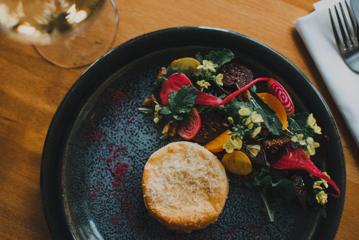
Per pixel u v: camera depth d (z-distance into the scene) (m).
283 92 0.39
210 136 0.39
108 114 0.39
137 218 0.38
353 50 0.40
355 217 0.38
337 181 0.37
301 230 0.37
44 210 0.36
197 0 0.42
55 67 0.41
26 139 0.39
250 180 0.38
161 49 0.40
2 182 0.38
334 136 0.38
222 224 0.38
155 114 0.39
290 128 0.38
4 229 0.37
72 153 0.38
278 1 0.43
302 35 0.41
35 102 0.40
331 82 0.40
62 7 0.37
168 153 0.38
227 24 0.42
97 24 0.42
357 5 0.40
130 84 0.40
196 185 0.38
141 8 0.42
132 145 0.39
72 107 0.38
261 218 0.38
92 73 0.38
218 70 0.39
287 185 0.37
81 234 0.37
